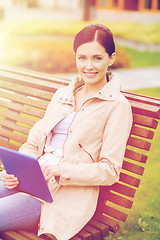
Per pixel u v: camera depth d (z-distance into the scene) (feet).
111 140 7.85
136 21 70.64
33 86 10.91
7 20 61.62
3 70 11.93
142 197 13.34
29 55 43.50
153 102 8.41
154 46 60.95
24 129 10.84
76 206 7.87
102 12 73.10
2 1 65.87
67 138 8.25
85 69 8.24
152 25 64.69
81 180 7.73
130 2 73.00
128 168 8.37
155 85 35.96
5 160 7.93
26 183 7.89
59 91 9.27
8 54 44.80
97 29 8.07
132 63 49.93
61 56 42.96
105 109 8.13
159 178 14.74
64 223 7.72
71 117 8.62
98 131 8.12
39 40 50.34
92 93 8.60
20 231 7.99
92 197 8.00
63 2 70.08
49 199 7.55
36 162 7.14
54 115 8.85
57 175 7.79
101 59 8.15
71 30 57.57
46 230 7.62
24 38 52.11
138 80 38.60
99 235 8.05
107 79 8.75
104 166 7.72
